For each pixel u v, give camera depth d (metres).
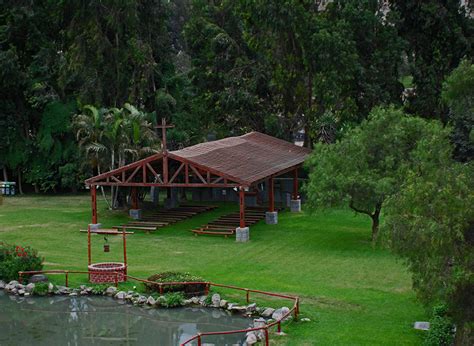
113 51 48.88
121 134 40.72
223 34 53.84
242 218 33.22
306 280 25.25
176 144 51.59
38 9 52.69
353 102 47.25
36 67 52.06
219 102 52.91
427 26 50.78
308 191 31.61
